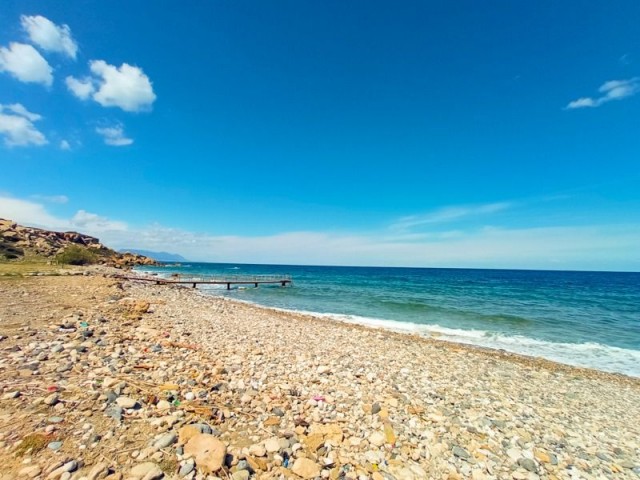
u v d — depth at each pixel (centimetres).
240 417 627
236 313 2380
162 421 530
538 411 915
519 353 1798
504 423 783
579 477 593
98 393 593
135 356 860
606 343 2062
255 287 5869
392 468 540
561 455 671
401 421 718
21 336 912
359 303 3684
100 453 431
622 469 645
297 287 6006
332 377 966
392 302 3775
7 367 666
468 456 608
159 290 3375
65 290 2016
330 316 2767
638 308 3619
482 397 956
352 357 1269
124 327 1195
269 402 722
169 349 993
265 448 526
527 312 3159
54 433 457
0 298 1514
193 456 449
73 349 836
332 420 680
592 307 3662
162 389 664
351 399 806
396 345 1630
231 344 1253
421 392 923
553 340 2117
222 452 465
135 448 451
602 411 997
